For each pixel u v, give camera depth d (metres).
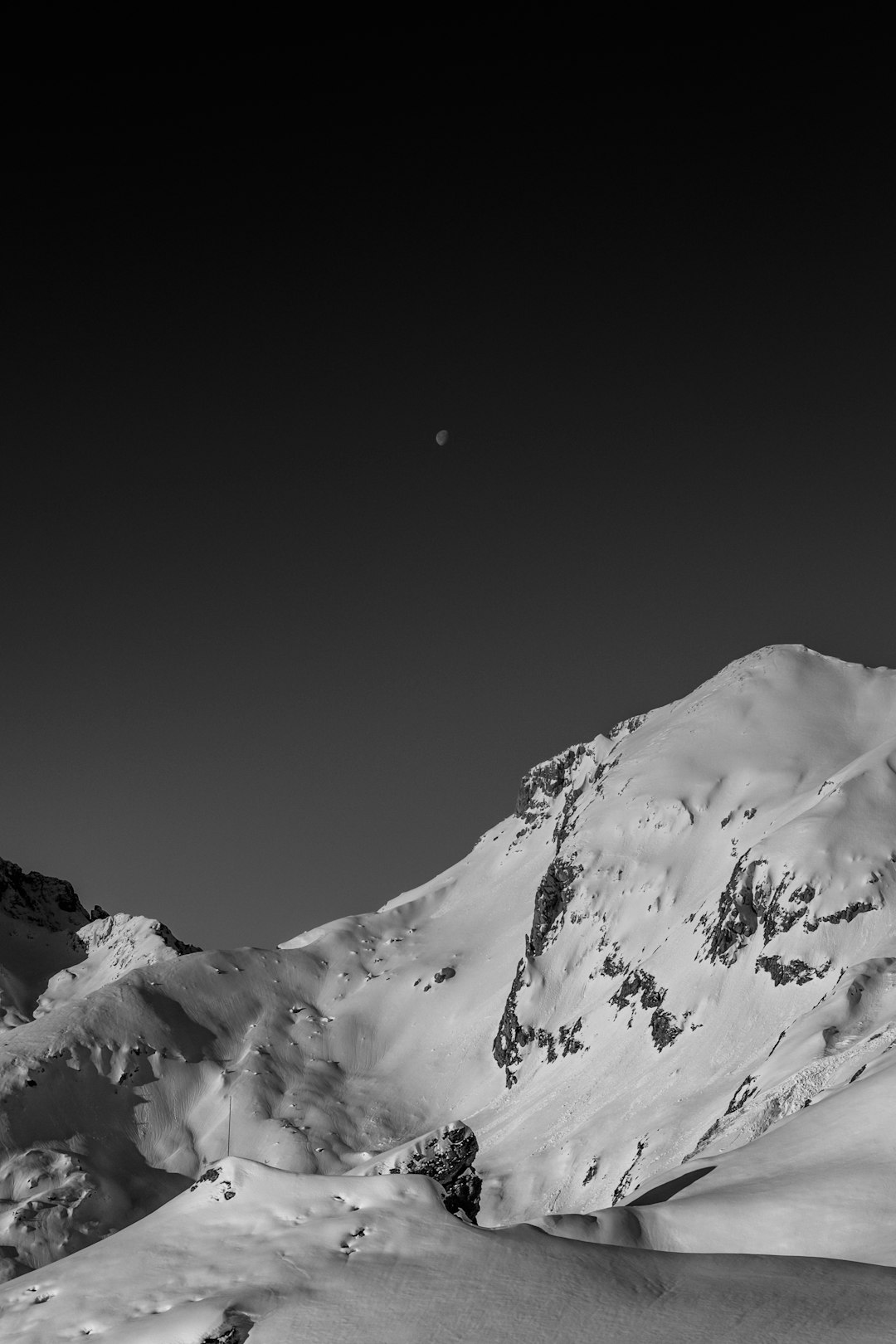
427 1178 51.88
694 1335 40.41
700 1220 53.00
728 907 189.50
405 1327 42.50
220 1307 44.66
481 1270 45.72
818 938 170.75
